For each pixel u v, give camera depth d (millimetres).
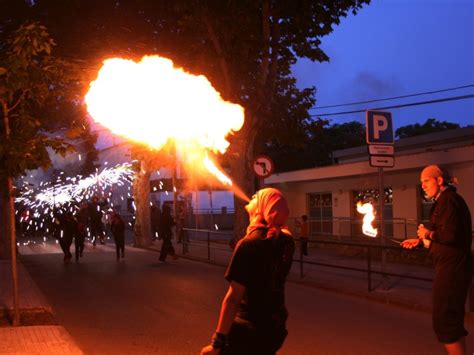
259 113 15984
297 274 14461
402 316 9375
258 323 3527
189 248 23906
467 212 5465
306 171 27516
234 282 3512
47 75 8555
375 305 10445
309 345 7418
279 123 19734
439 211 5461
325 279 13445
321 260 17953
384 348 7254
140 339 7918
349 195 26516
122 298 11445
